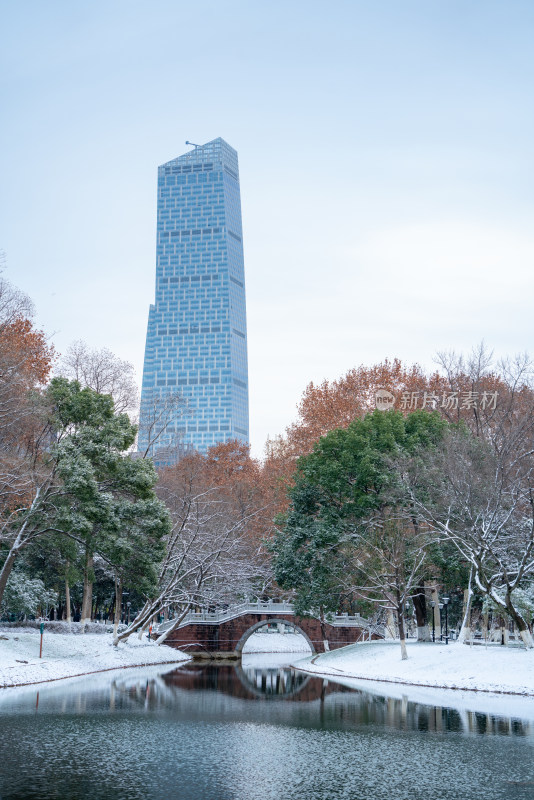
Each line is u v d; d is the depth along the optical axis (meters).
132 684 52.88
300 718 37.94
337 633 94.06
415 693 48.69
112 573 73.88
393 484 64.69
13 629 71.56
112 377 75.56
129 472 61.88
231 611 93.50
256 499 103.25
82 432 58.88
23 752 28.11
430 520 62.88
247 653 122.75
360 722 36.72
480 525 56.41
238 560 86.12
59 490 57.03
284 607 94.94
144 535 62.16
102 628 79.75
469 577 60.69
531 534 52.75
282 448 108.19
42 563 79.25
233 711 40.31
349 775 25.53
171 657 81.69
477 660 55.34
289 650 132.88
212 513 85.56
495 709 40.72
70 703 41.09
